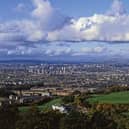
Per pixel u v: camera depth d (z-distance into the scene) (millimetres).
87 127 81375
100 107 139250
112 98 174500
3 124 77250
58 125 80438
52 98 195375
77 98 172125
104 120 85500
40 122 78500
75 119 80688
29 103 164000
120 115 113500
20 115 81500
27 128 77312
